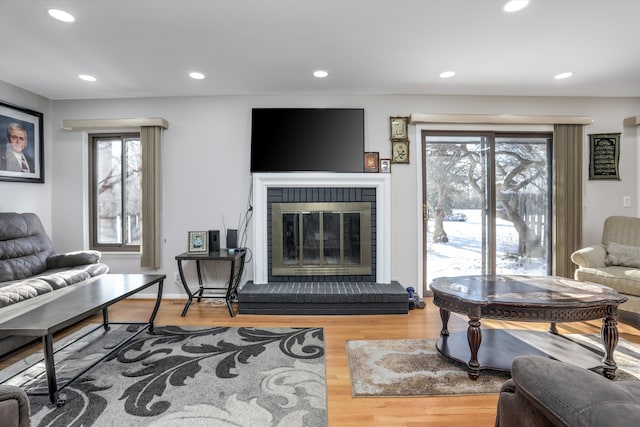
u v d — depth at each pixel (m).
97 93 3.52
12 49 2.54
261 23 2.20
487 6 2.02
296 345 2.41
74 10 2.03
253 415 1.61
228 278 3.63
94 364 1.98
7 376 1.98
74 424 1.53
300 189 3.55
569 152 3.61
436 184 3.74
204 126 3.65
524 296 2.01
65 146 3.71
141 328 2.74
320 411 1.65
